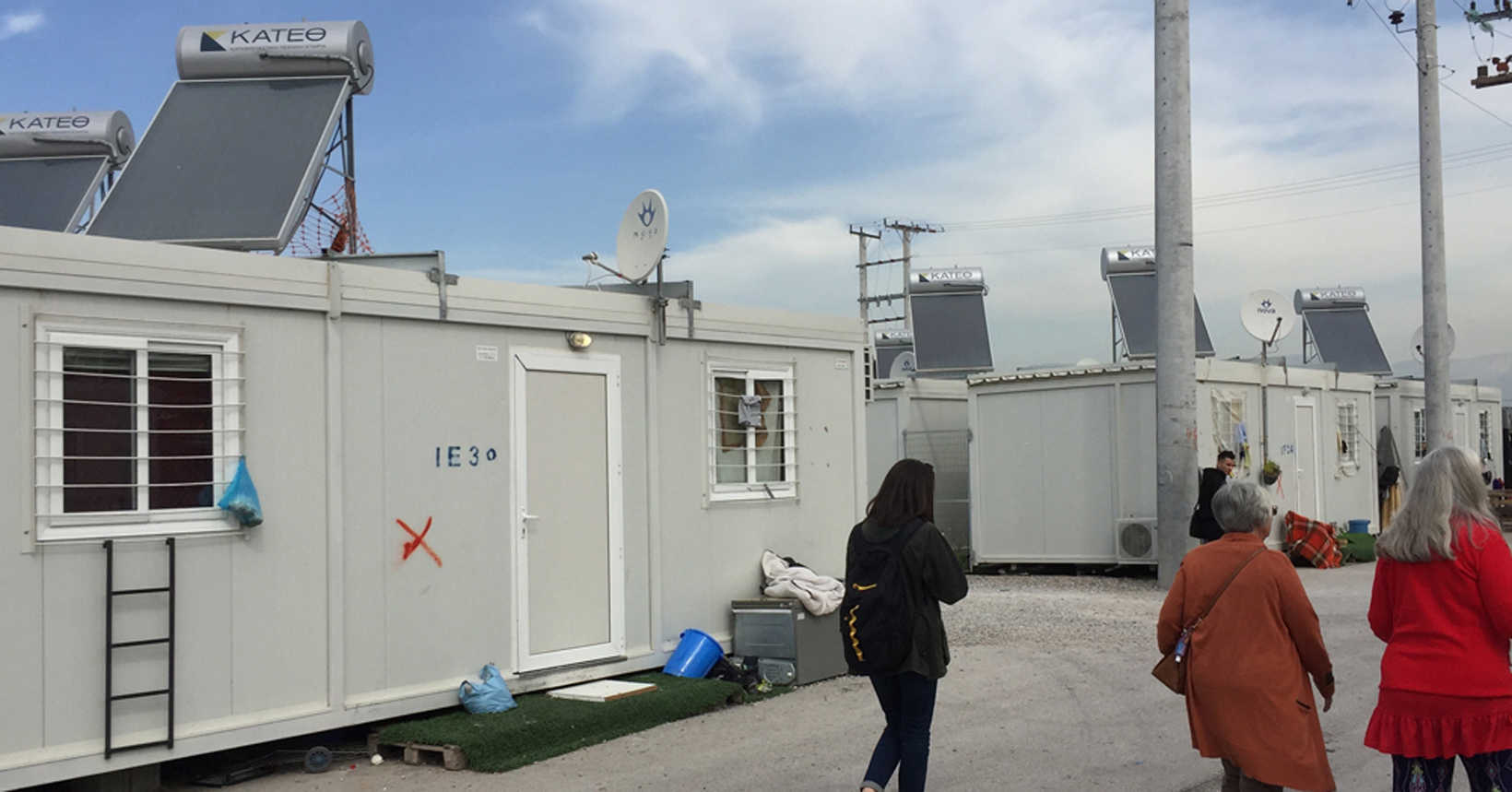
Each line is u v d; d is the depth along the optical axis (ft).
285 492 21.59
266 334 21.50
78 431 19.31
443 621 23.90
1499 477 84.07
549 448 26.25
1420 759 13.73
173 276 20.21
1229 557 15.29
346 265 22.72
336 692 21.97
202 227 24.40
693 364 29.89
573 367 26.86
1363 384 64.80
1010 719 24.48
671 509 28.96
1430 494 13.79
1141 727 23.58
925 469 17.67
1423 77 59.77
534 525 25.77
